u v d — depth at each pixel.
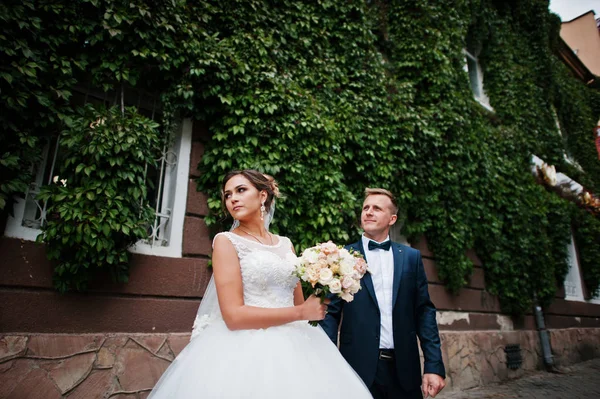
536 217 8.22
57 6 3.16
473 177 6.84
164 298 3.45
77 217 2.93
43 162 3.24
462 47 7.92
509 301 7.10
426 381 2.20
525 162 9.04
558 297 8.88
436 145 6.19
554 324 8.43
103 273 3.14
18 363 2.65
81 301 3.02
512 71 9.88
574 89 13.37
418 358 2.31
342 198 4.57
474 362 5.88
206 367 1.62
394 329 2.30
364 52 5.96
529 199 8.28
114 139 3.12
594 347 9.24
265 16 4.81
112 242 3.00
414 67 7.02
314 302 1.76
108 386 2.95
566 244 9.24
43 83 3.08
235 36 4.39
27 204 3.09
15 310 2.74
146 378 3.12
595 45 19.47
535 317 7.79
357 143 5.17
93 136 3.09
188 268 3.63
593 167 12.54
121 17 3.43
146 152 3.33
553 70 11.54
